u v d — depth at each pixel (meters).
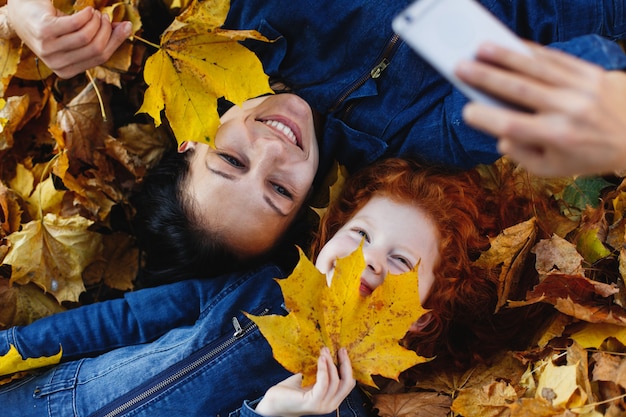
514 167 1.31
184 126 1.08
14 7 1.11
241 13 1.26
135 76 1.39
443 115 1.25
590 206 1.23
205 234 1.28
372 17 1.20
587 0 1.19
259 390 1.22
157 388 1.22
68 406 1.24
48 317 1.34
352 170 1.37
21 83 1.36
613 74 0.72
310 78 1.28
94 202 1.38
